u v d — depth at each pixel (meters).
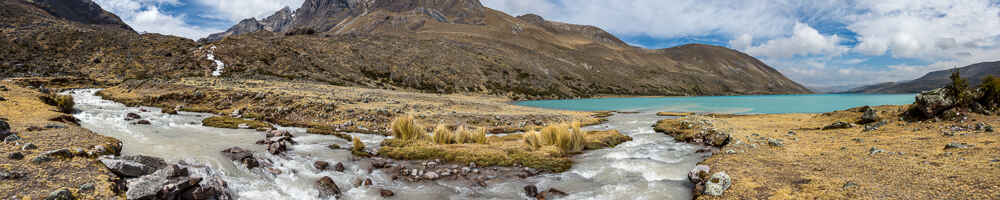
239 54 93.44
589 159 14.65
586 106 87.75
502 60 175.25
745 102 104.69
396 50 144.62
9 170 6.92
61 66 73.88
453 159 14.01
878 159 10.06
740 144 15.32
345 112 31.12
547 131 17.94
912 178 7.73
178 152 11.98
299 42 121.75
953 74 19.73
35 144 9.52
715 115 47.66
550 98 137.50
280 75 85.06
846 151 11.94
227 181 9.25
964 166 8.18
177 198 7.08
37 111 18.92
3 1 105.50
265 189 9.09
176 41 102.56
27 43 81.75
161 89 41.00
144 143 13.75
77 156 8.74
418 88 113.19
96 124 18.95
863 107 26.86
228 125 21.97
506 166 13.05
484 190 9.97
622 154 15.80
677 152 16.06
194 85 43.00
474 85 131.12
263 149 14.02
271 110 30.97
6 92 24.61
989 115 17.53
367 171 11.87
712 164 11.49
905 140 13.55
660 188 9.66
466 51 173.75
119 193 6.84
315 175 10.80
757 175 9.37
